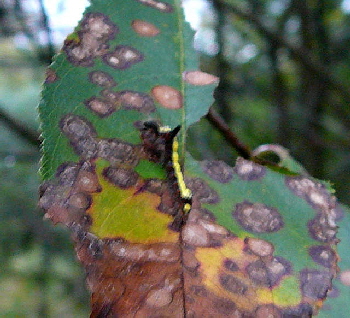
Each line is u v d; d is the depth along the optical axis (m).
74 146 0.11
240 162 0.12
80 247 0.10
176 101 0.12
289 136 0.37
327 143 0.37
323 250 0.11
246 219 0.11
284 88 0.38
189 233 0.10
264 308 0.10
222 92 0.35
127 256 0.10
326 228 0.11
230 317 0.10
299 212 0.11
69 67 0.11
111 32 0.12
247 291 0.10
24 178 0.42
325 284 0.10
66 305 0.51
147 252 0.10
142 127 0.11
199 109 0.12
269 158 0.15
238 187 0.11
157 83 0.12
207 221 0.11
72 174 0.11
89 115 0.11
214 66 0.37
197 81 0.12
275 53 0.37
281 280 0.10
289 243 0.11
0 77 0.45
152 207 0.11
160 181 0.11
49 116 0.11
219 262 0.10
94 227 0.10
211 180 0.11
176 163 0.11
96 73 0.12
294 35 0.40
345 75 0.38
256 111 0.39
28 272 0.47
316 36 0.36
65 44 0.12
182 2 0.13
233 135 0.13
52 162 0.11
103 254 0.10
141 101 0.12
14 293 0.51
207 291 0.10
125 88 0.12
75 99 0.11
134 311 0.10
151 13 0.13
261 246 0.11
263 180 0.11
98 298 0.10
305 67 0.35
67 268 0.49
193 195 0.11
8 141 0.34
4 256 0.46
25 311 0.50
